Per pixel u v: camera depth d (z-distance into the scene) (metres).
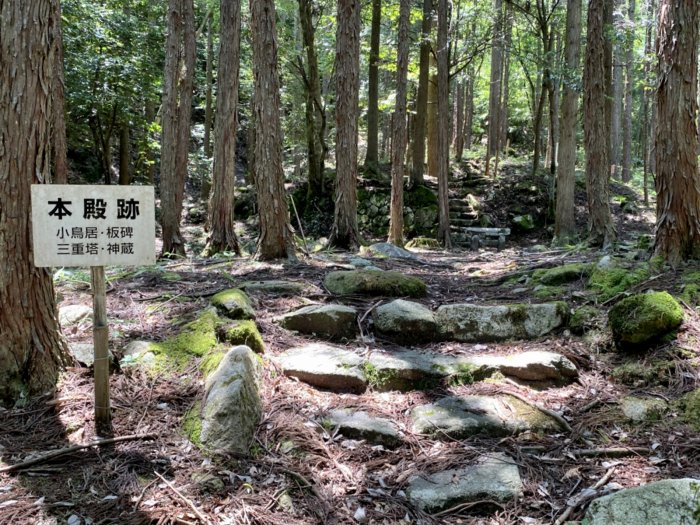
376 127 16.48
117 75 13.51
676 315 3.67
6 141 2.86
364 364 3.61
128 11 15.68
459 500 2.49
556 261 6.39
